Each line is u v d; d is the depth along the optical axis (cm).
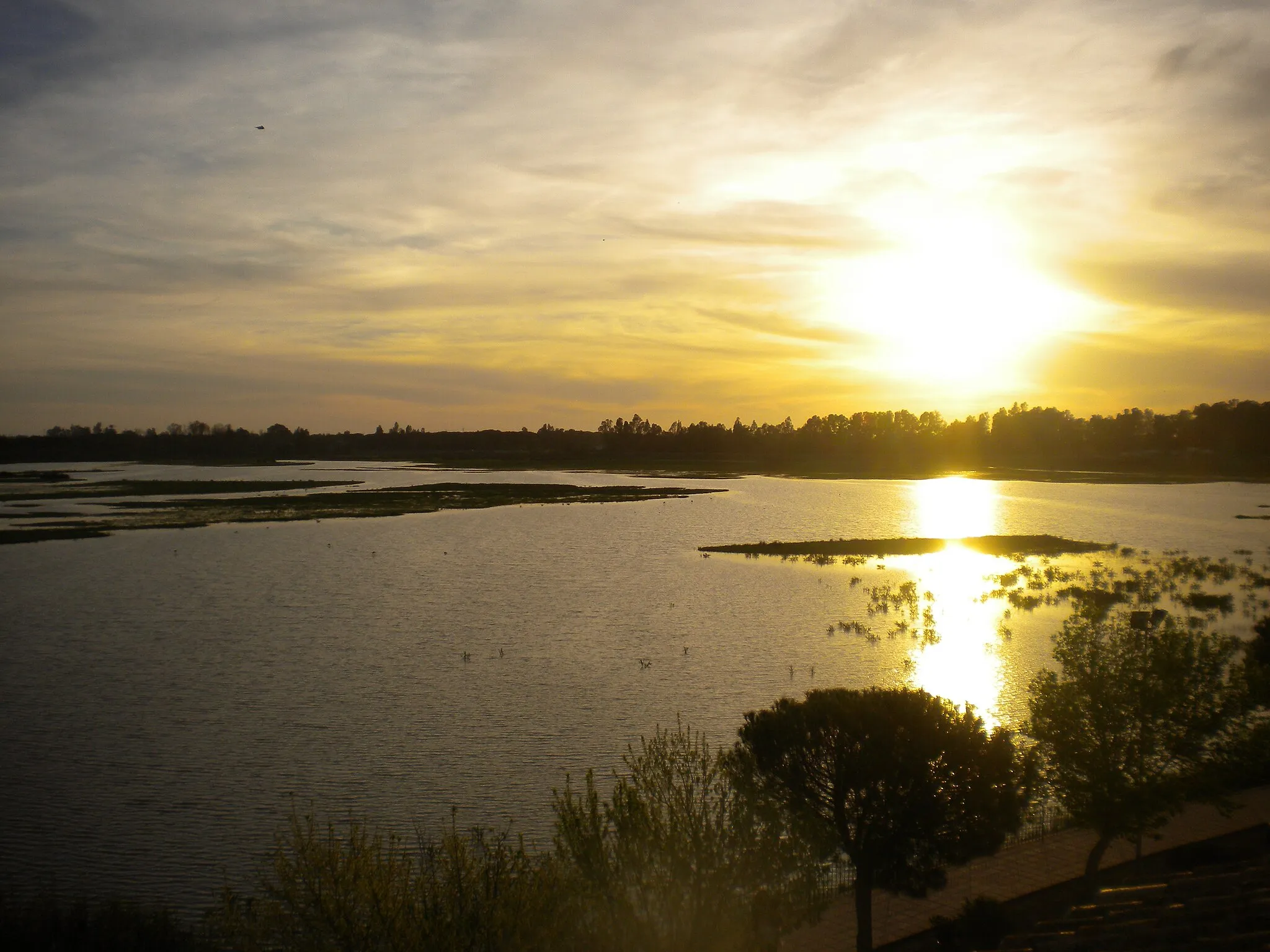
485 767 3838
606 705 4641
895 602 7094
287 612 6762
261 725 4331
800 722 2567
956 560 9244
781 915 2166
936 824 2464
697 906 1880
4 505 14400
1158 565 8806
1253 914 1035
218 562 9000
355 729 4269
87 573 8338
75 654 5553
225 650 5681
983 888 2881
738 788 2275
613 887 1817
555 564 8994
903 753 2458
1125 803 2786
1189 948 1007
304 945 1608
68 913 2633
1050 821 3403
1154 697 2809
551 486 19325
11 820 3344
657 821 1923
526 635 6053
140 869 2991
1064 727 2941
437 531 11569
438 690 4853
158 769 3819
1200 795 2872
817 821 2475
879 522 12825
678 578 8238
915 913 2744
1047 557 9438
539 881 1684
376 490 17900
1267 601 7069
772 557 9481
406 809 3438
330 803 3497
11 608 6856
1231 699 2873
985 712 4522
